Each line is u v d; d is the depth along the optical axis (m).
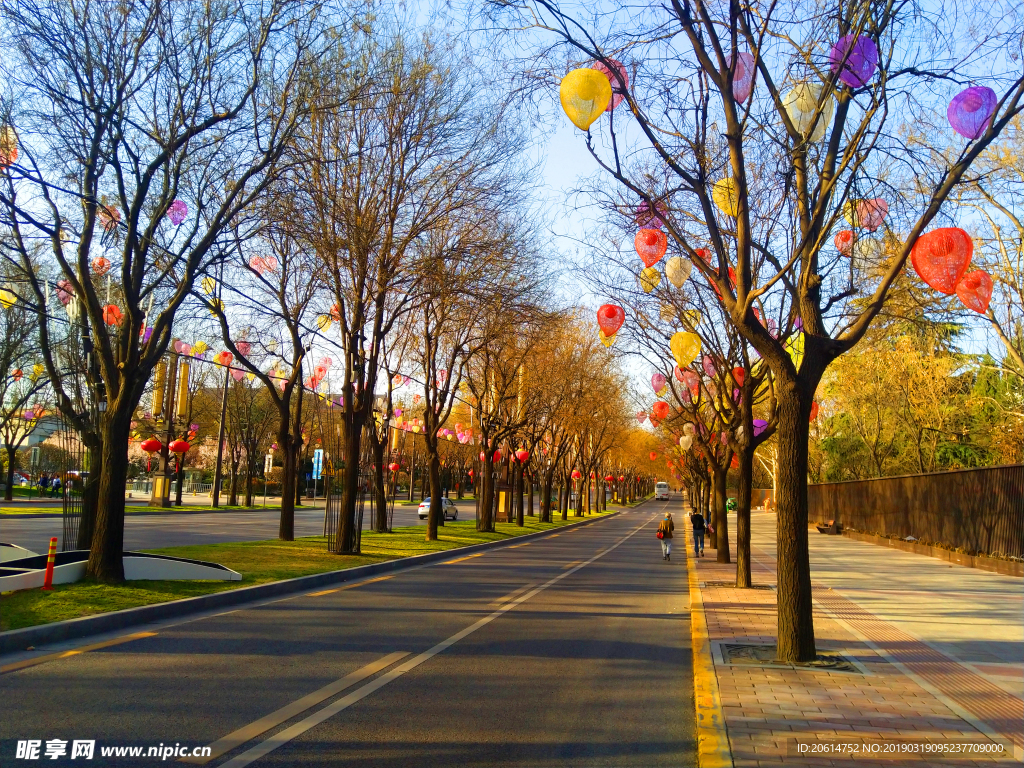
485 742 5.97
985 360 31.91
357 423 21.00
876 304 8.54
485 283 20.75
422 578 17.53
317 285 22.28
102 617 9.75
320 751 5.60
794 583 8.73
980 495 22.17
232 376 49.50
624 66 9.68
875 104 8.34
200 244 13.31
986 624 11.48
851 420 41.97
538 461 55.19
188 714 6.34
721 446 26.41
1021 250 20.09
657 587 17.23
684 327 18.48
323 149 17.78
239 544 21.66
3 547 13.76
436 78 19.72
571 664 8.87
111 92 12.55
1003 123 7.80
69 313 16.86
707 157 10.27
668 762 5.64
